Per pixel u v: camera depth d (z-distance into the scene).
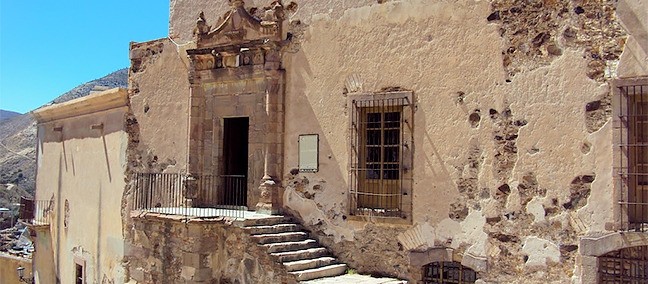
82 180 19.41
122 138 17.31
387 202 12.61
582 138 10.51
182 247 13.05
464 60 11.73
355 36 13.12
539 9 11.03
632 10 10.18
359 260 12.74
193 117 15.43
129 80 17.31
